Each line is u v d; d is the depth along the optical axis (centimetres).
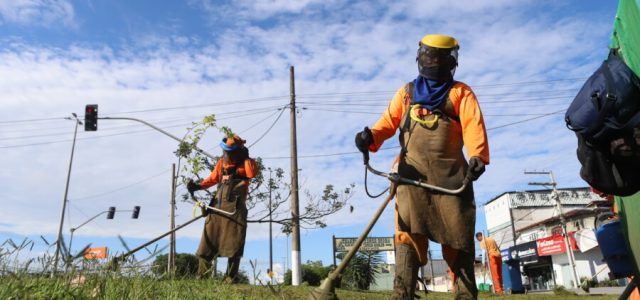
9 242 287
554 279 3978
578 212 4138
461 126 375
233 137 732
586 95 299
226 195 704
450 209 352
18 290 249
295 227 1547
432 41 382
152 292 326
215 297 401
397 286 353
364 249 1356
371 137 391
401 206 362
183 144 1073
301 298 520
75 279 298
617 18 332
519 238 5172
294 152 1675
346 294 672
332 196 1581
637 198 353
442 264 5769
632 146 290
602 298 869
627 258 408
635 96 284
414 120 379
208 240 693
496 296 898
